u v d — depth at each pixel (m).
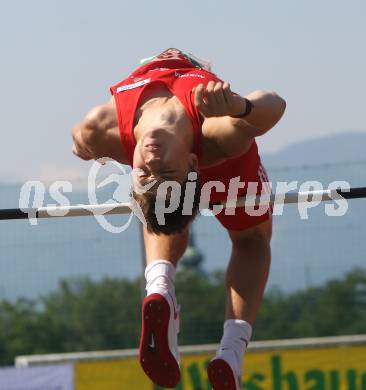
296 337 20.34
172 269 8.04
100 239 17.53
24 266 17.56
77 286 20.73
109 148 7.71
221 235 16.91
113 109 7.66
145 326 7.75
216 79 7.61
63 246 17.44
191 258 22.48
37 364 14.80
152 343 7.80
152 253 8.11
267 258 8.29
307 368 14.75
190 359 14.68
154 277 7.96
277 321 20.25
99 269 17.59
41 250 17.53
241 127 7.29
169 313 7.75
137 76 7.80
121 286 20.41
